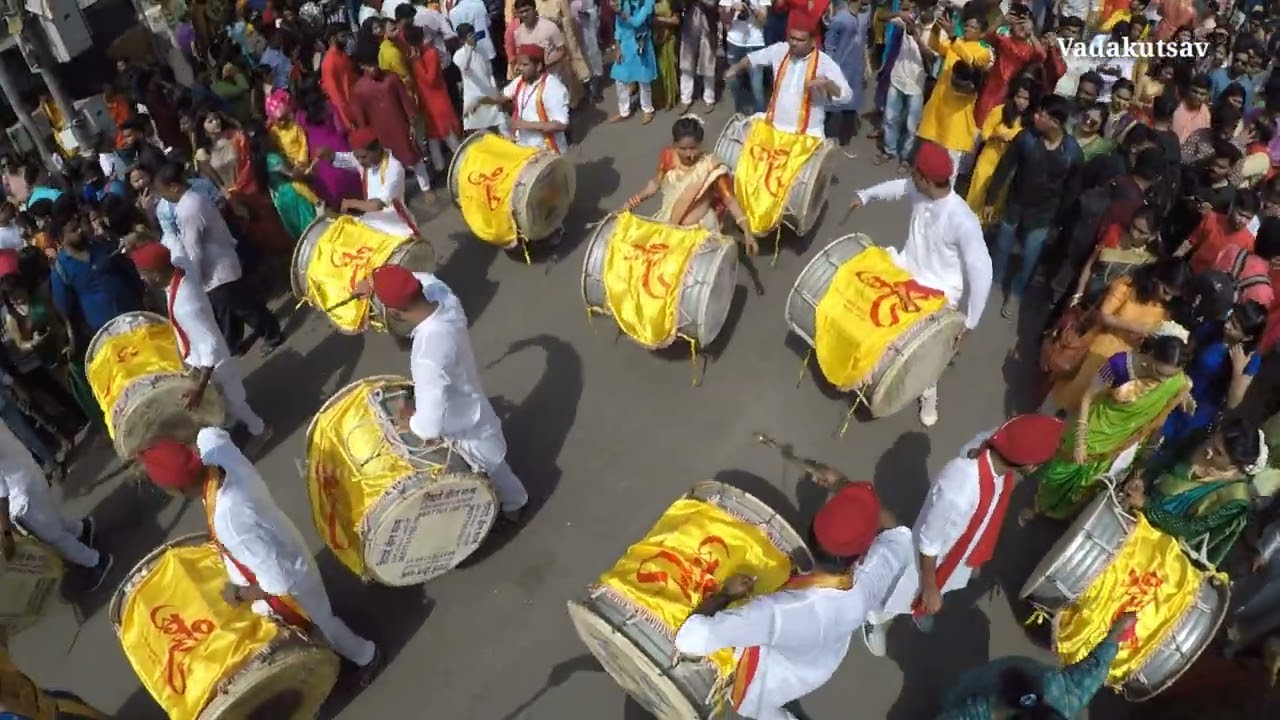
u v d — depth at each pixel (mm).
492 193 8812
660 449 7699
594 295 7992
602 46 12812
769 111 9062
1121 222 7242
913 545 5250
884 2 11305
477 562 7016
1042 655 6234
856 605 4688
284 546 5320
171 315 6820
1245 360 6367
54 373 8195
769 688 5168
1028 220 8070
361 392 6445
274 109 9680
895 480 7344
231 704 5180
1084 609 5664
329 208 9742
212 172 9031
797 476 7406
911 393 7156
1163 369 5598
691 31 10922
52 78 11617
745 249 9391
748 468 7492
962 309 7312
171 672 5336
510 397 8211
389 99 9531
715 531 5832
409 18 9914
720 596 5160
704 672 5234
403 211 8398
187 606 5539
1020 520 6992
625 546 7035
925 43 9430
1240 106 8781
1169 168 7824
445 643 6562
